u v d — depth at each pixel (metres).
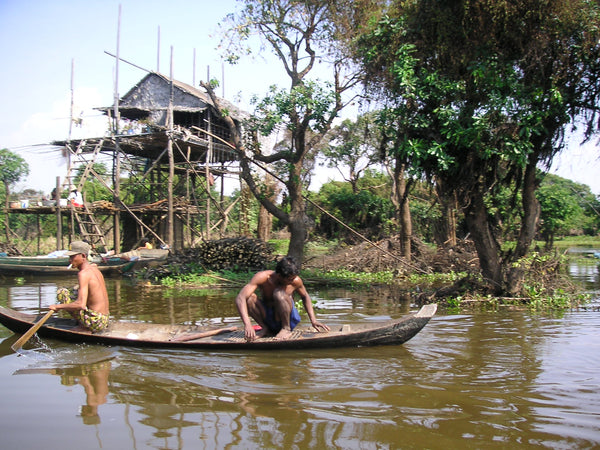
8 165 37.72
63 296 6.66
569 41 8.91
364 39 11.52
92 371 5.11
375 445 3.38
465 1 8.84
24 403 4.17
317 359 5.59
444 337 6.69
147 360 5.54
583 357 5.62
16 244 27.03
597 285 12.98
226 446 3.36
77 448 3.34
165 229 25.28
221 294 11.55
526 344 6.27
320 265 17.19
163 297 10.99
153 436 3.52
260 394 4.39
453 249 18.17
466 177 9.65
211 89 14.23
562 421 3.79
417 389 4.53
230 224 31.98
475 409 4.03
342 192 28.45
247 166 14.36
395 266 16.38
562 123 9.34
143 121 21.36
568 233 46.59
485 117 8.81
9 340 6.47
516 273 10.11
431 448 3.34
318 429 3.63
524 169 10.16
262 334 6.43
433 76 9.26
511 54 9.26
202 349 5.98
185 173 26.25
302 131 13.83
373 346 6.12
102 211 21.42
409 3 10.08
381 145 11.23
